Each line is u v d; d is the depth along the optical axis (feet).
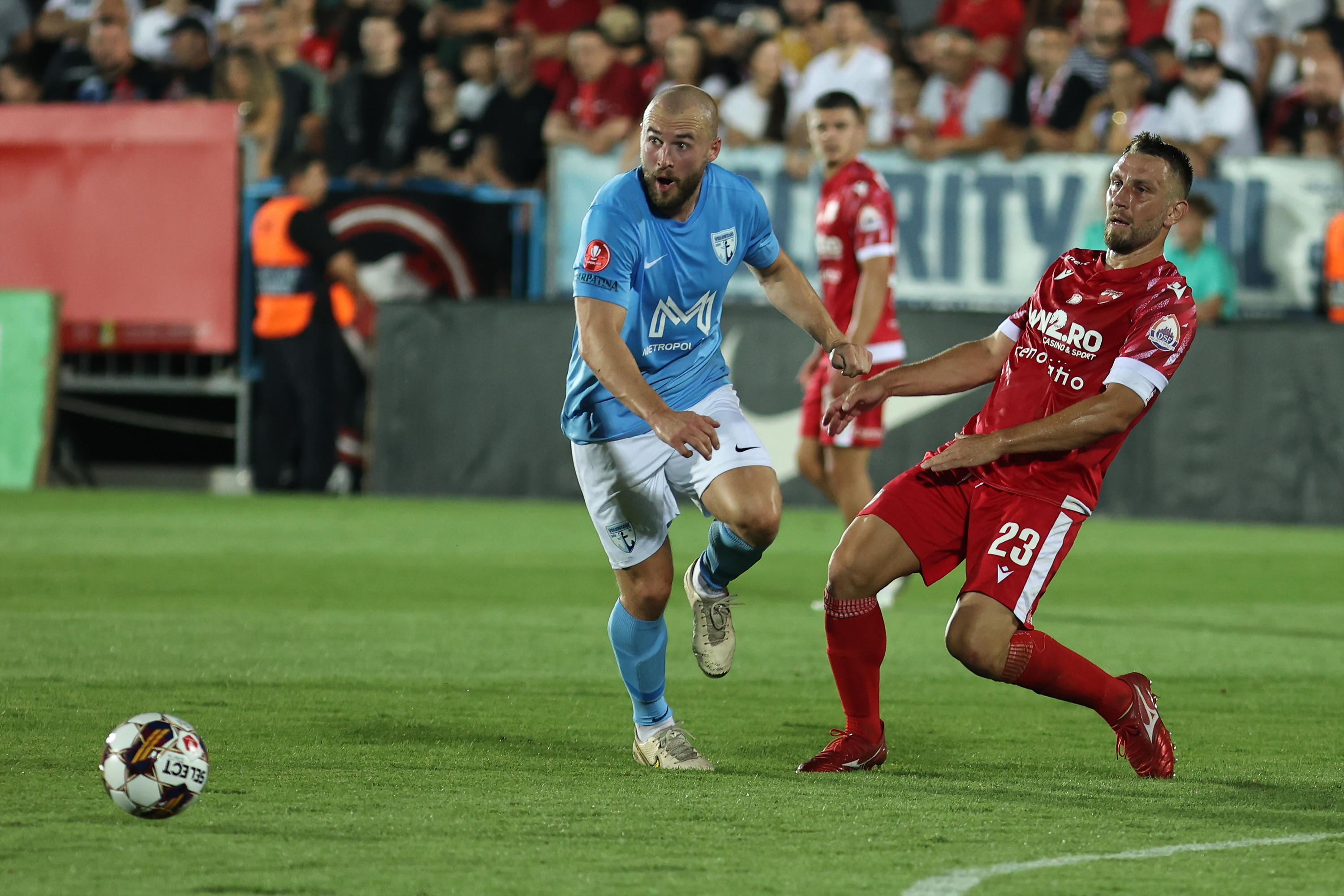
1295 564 119.03
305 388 167.63
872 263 94.43
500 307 162.09
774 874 37.37
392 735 55.52
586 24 175.01
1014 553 51.31
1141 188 51.24
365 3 194.08
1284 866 38.91
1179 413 149.18
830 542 132.16
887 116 167.12
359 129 183.62
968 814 44.42
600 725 58.39
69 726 55.72
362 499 163.22
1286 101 164.76
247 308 170.19
